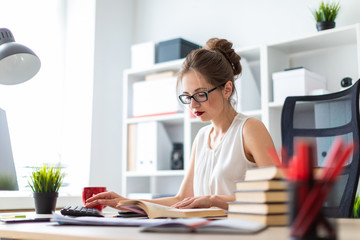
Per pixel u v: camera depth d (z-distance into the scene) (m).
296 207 0.66
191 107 1.68
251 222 0.83
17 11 3.33
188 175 1.92
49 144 3.44
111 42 3.60
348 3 2.78
